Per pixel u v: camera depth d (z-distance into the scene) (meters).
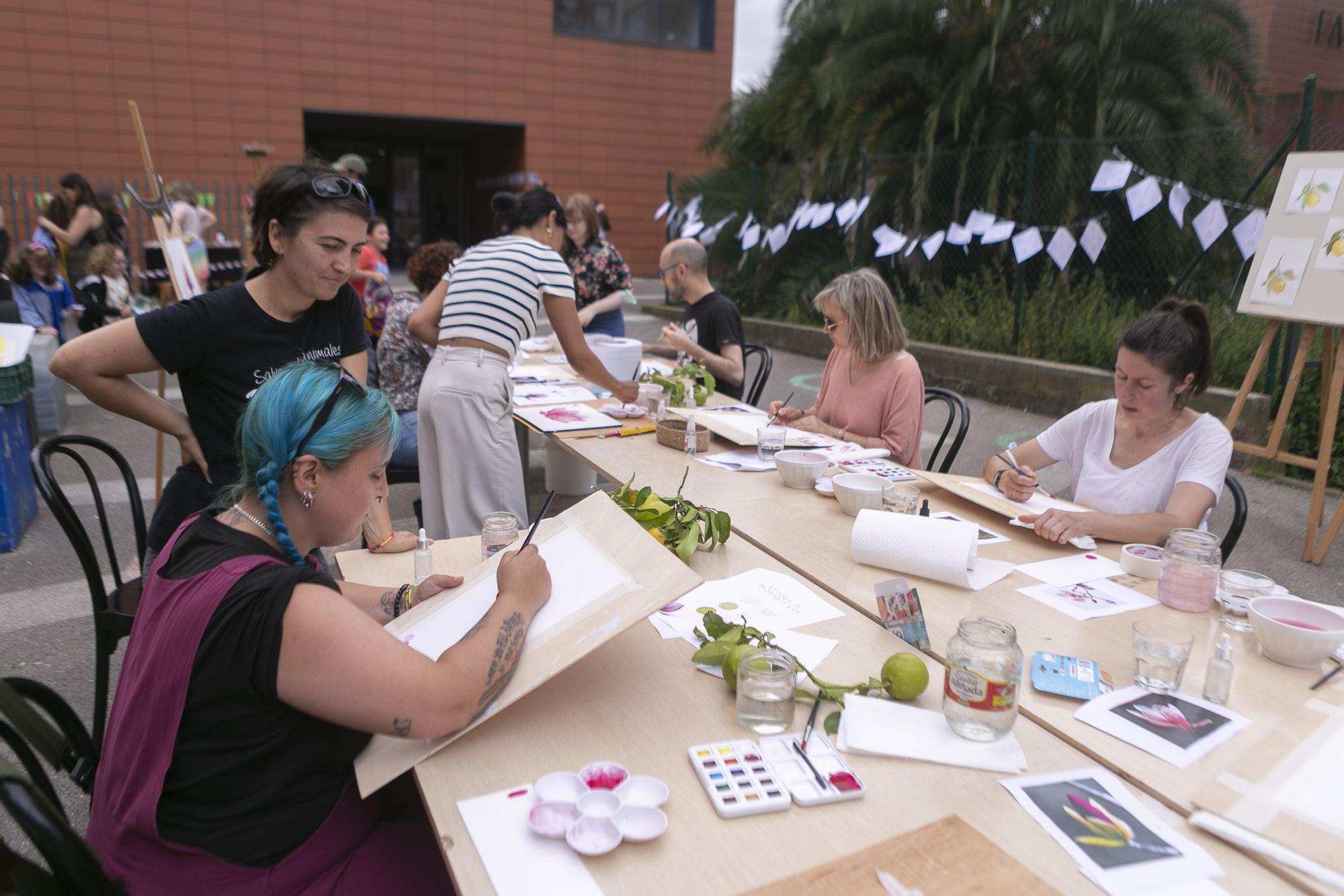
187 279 4.21
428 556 2.00
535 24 16.75
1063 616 1.89
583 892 1.06
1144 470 2.55
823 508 2.61
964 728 1.39
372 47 15.77
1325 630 1.69
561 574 1.63
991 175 9.16
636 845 1.15
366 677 1.20
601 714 1.46
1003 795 1.27
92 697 2.91
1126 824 1.20
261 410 1.33
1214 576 1.92
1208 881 1.10
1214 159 8.21
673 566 1.54
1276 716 1.48
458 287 3.34
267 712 1.22
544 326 9.84
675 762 1.33
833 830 1.18
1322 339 5.70
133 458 5.74
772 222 11.64
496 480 3.34
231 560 1.27
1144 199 6.57
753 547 2.29
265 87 15.20
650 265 18.75
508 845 1.15
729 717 1.46
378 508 2.25
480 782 1.28
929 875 1.09
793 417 3.64
